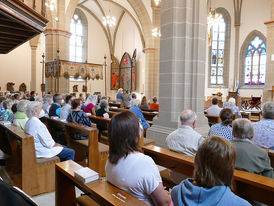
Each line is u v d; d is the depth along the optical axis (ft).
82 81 72.79
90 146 13.17
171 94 19.60
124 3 63.36
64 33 45.06
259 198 6.63
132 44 73.20
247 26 66.23
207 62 69.51
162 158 9.56
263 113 10.89
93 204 7.51
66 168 7.70
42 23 15.47
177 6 19.17
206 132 19.79
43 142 12.08
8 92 48.85
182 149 9.39
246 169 7.29
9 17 12.42
